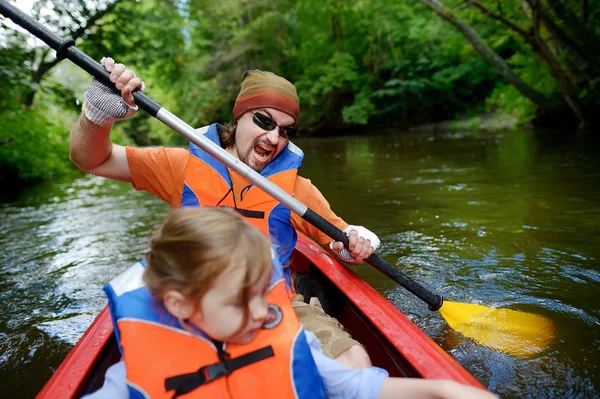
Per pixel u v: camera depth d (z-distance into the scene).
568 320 1.98
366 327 1.52
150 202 5.20
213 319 0.87
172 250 0.85
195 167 1.66
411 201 4.19
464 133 11.50
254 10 16.39
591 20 8.21
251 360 0.96
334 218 1.83
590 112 8.86
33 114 8.24
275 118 1.63
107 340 1.37
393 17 14.80
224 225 0.86
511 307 2.12
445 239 3.09
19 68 6.03
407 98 15.24
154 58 10.08
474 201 4.03
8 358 1.99
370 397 1.00
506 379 1.61
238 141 1.70
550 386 1.56
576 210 3.51
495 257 2.71
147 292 0.97
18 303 2.53
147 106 1.51
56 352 2.04
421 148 8.79
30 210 5.05
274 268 1.09
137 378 0.91
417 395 0.97
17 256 3.33
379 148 9.52
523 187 4.41
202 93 17.08
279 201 1.62
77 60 1.45
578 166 5.23
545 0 7.93
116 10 8.33
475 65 14.01
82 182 7.28
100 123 1.48
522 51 10.41
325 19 15.58
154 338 0.93
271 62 16.91
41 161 7.88
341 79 14.96
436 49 14.51
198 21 16.64
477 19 9.23
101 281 2.81
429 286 2.40
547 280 2.38
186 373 0.92
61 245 3.56
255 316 0.89
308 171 6.66
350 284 1.70
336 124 16.06
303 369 0.99
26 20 1.43
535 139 8.33
